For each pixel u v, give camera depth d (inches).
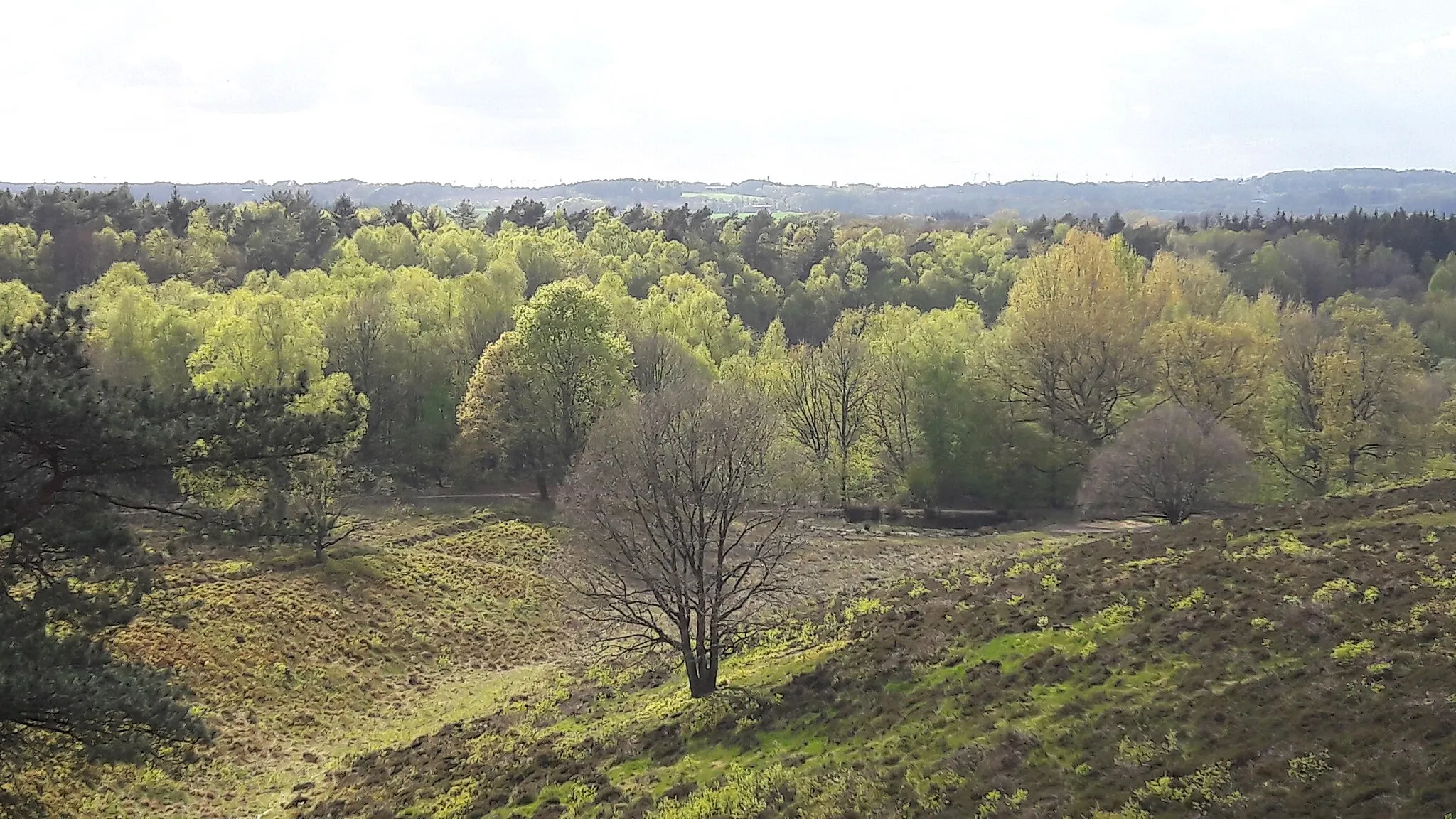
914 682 900.6
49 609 661.3
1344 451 2281.0
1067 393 2512.3
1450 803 476.4
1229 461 1877.5
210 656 1374.3
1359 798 508.7
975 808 627.5
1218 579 948.6
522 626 1755.7
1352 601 804.6
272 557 1825.8
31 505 642.8
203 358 2130.9
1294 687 669.3
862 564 1899.6
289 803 1008.2
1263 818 519.5
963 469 2501.2
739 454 1131.9
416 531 2169.0
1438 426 2263.8
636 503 1082.7
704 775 826.8
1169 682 740.0
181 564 1697.8
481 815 851.4
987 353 2593.5
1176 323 2356.1
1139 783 597.3
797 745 840.3
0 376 619.5
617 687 1238.9
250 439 706.8
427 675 1531.7
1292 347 2469.2
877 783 706.2
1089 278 2469.2
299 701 1347.2
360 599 1702.8
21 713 563.8
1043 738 701.9
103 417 640.4
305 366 2207.2
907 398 2605.8
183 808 993.5
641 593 1102.4
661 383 2539.4
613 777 876.6
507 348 2527.1
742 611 1364.4
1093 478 2005.4
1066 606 986.1
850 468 2568.9
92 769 979.3
